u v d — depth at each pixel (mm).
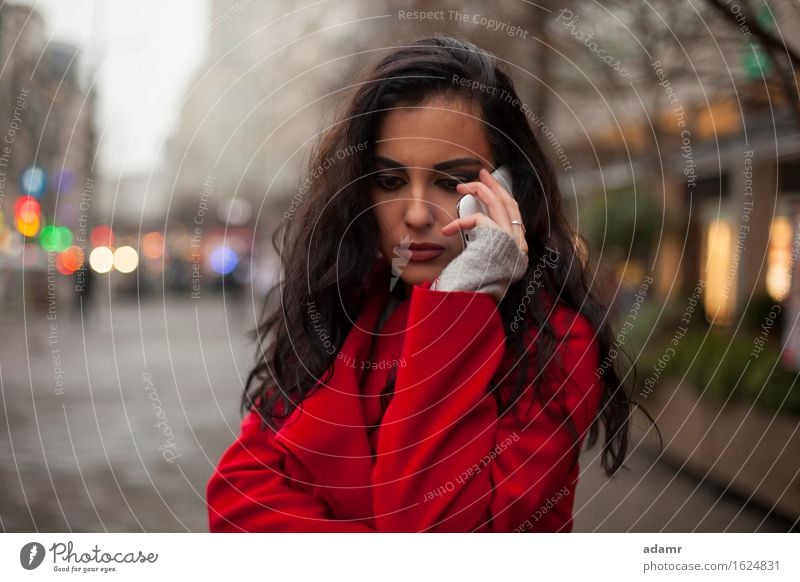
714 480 6195
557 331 1279
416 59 1244
